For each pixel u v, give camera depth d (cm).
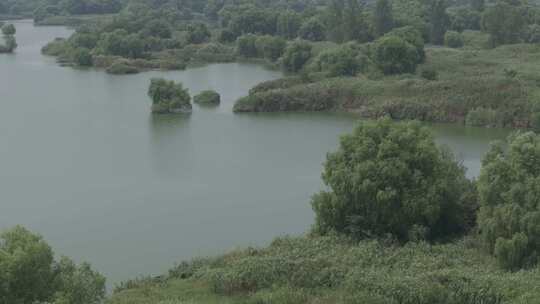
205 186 8525
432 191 5912
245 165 9419
